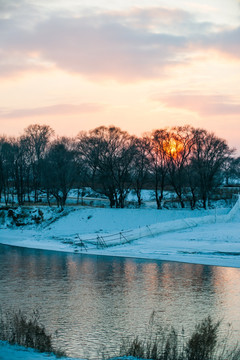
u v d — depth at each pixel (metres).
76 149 96.94
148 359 17.38
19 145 112.38
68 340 25.33
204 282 41.62
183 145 92.00
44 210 90.69
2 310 31.58
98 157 90.56
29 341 18.55
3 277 44.47
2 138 112.19
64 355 17.33
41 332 19.47
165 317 30.16
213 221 79.56
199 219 78.31
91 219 86.19
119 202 99.44
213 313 31.20
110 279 43.34
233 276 44.38
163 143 92.69
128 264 52.03
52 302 34.19
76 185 113.94
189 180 92.62
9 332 20.34
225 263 51.41
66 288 39.25
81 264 52.41
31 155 110.75
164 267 49.72
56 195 93.06
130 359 17.44
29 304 33.53
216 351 21.45
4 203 103.88
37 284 41.00
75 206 95.62
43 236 79.62
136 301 34.56
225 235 67.12
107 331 27.06
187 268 48.97
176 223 74.19
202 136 91.25
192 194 99.75
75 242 70.56
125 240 67.25
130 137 93.56
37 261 54.97
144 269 48.59
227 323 28.69
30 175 112.38
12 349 16.72
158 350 20.83
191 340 18.55
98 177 95.00
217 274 45.50
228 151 92.19
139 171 95.31
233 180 129.62
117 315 30.64
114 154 91.31
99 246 66.00
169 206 99.69
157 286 39.97
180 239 66.69
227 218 81.69
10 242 74.56
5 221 89.62
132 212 88.06
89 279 43.22
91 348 23.81
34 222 88.38
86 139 91.56
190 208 95.12
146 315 30.67
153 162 93.81
